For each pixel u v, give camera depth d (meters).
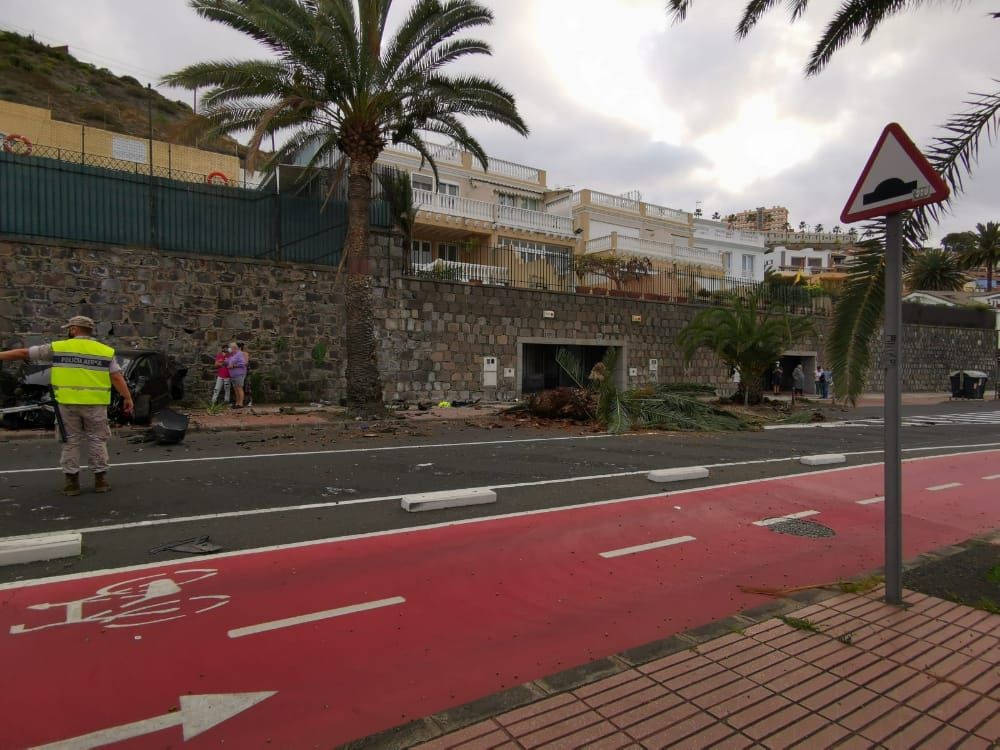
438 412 16.20
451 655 3.36
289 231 16.98
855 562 5.11
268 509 6.22
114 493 6.64
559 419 15.16
